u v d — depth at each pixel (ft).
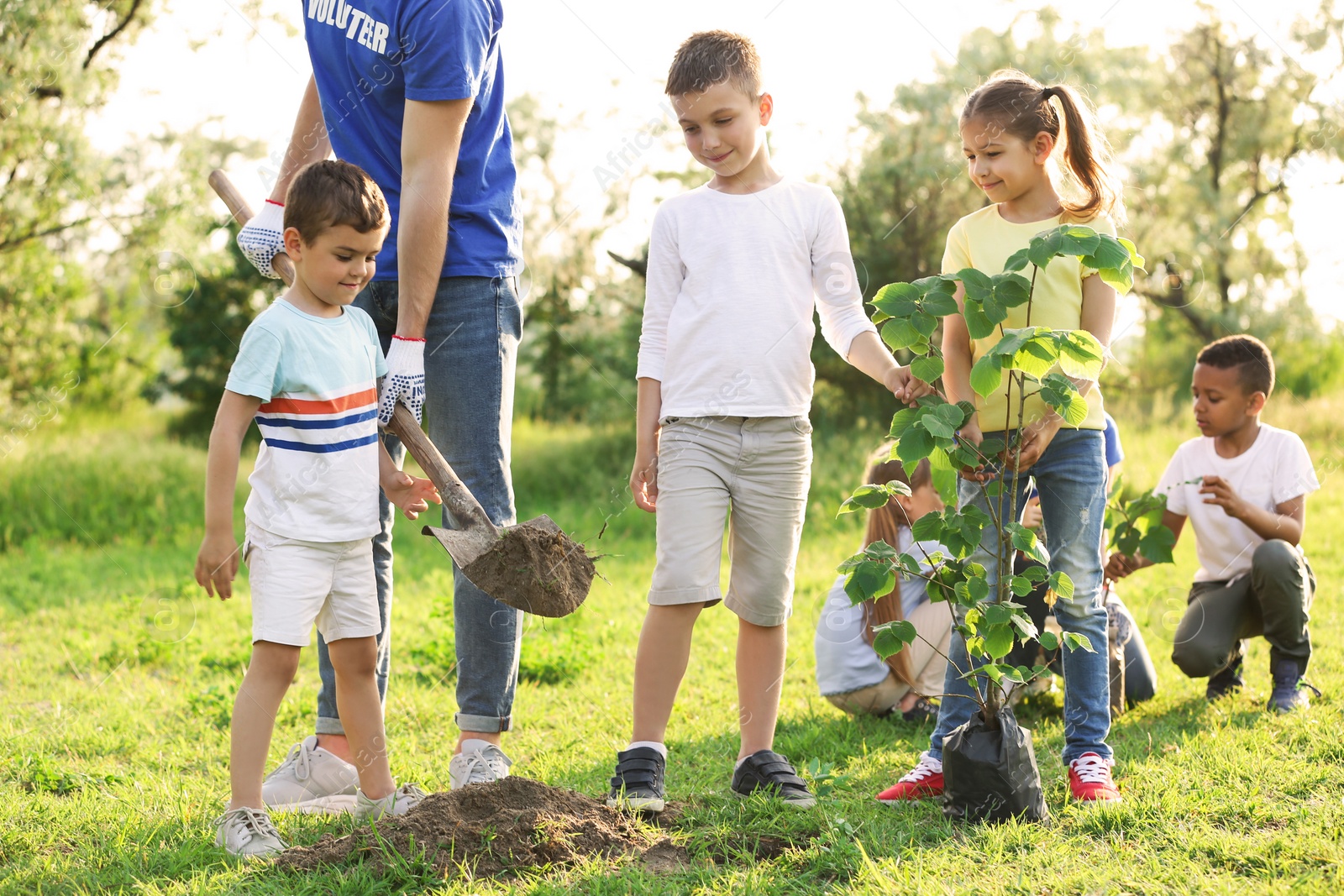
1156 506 12.00
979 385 7.55
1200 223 38.68
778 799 8.27
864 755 10.51
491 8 9.43
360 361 8.43
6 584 22.81
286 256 9.92
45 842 8.15
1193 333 38.50
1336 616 15.60
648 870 7.20
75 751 11.45
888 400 35.58
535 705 13.01
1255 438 12.79
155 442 36.14
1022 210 9.53
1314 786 8.30
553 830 7.46
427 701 13.01
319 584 8.13
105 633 17.98
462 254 9.37
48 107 27.91
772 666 8.98
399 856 7.13
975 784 8.03
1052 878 6.75
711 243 9.02
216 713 12.76
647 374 9.35
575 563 8.34
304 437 8.07
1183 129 40.06
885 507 12.14
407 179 8.98
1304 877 6.48
